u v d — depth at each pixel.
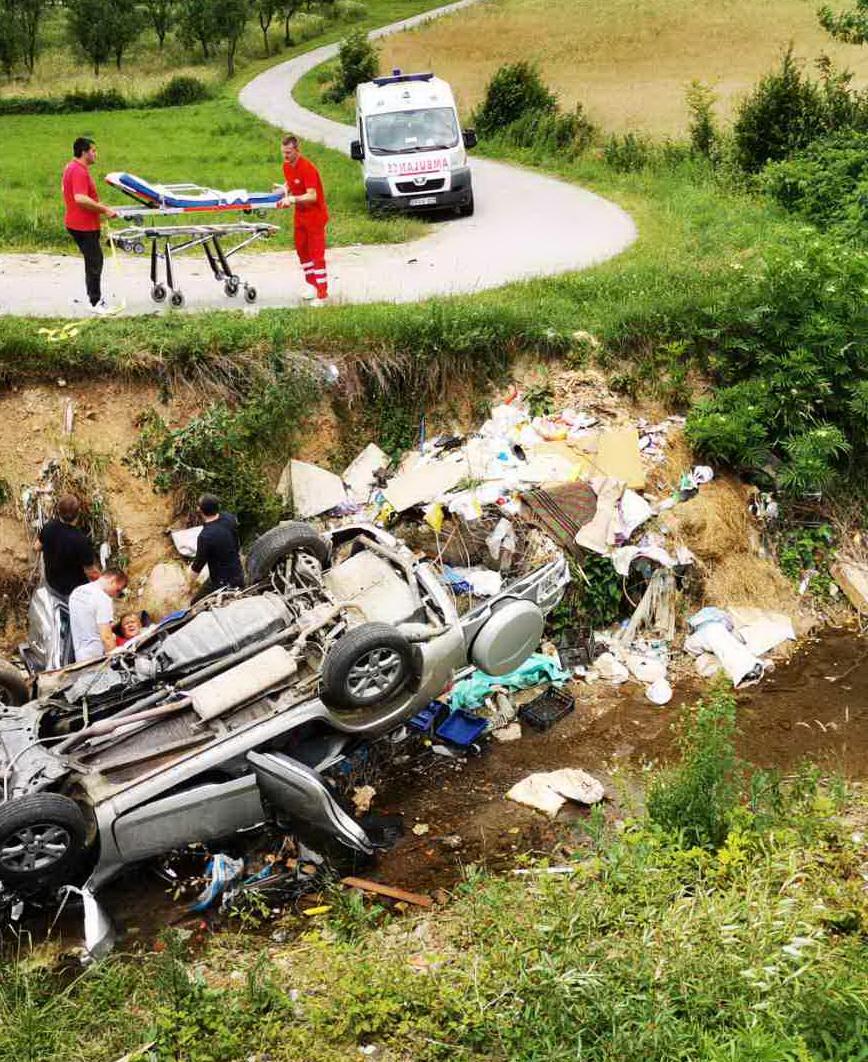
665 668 9.05
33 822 6.09
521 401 10.80
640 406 10.93
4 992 5.63
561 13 60.78
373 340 10.66
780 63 42.19
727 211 18.27
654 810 6.61
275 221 17.09
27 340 9.81
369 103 19.45
